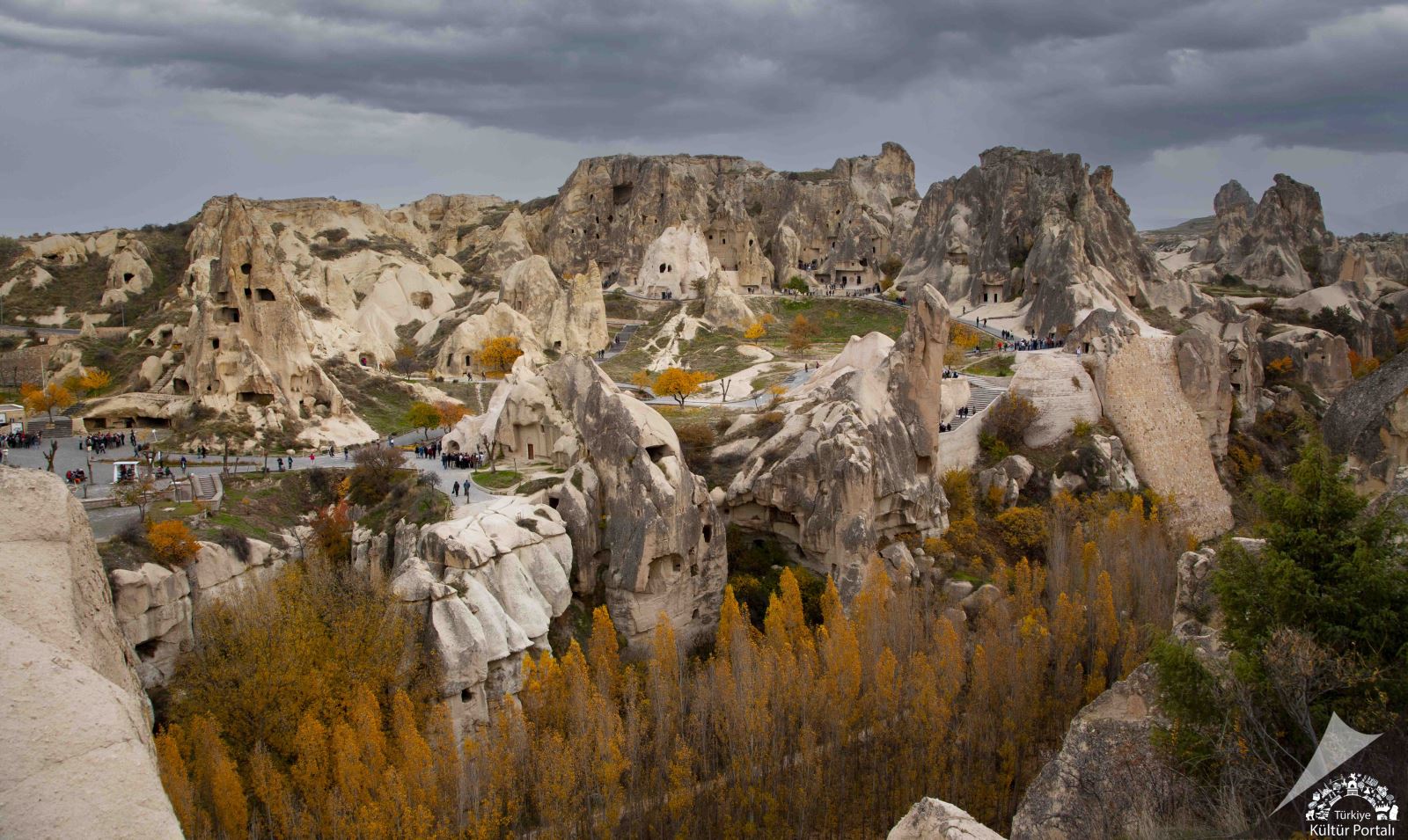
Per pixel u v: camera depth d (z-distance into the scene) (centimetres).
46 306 18762
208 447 9881
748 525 8925
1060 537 8844
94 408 10756
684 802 5459
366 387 13912
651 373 16750
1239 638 3391
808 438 8625
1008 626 7119
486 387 15838
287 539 7331
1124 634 7281
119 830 1333
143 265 19675
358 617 5725
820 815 5806
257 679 5294
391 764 5022
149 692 5712
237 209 11069
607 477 7394
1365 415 5344
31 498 1848
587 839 5259
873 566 7738
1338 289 19425
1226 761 3023
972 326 18725
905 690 6394
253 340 11094
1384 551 3259
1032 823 3681
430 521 7062
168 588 5941
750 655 6322
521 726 5403
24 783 1316
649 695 6056
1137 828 3191
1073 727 3797
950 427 11081
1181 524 10838
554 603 6700
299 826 4766
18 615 1677
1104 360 11450
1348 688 3025
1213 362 12100
